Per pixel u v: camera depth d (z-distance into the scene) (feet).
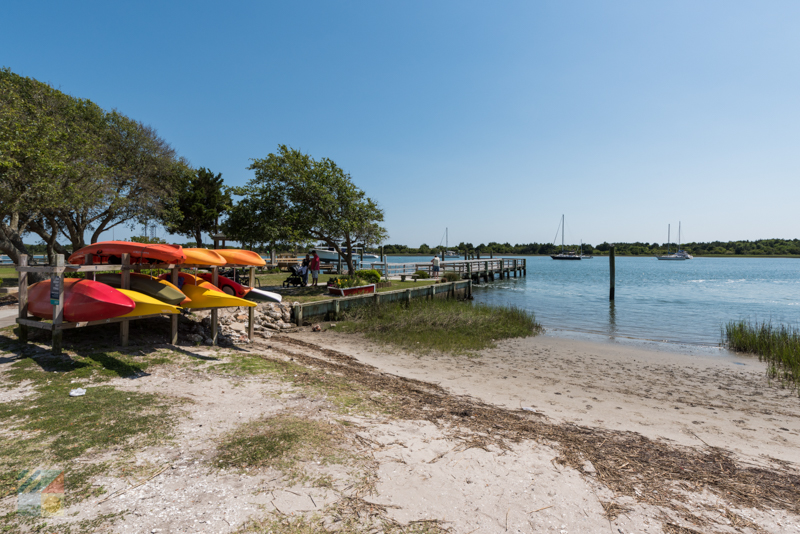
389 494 9.70
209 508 8.63
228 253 28.91
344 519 8.56
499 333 40.50
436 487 10.19
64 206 45.85
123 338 21.61
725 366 30.42
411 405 17.16
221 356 22.49
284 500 9.10
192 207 104.47
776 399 22.49
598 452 13.24
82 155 50.29
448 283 72.79
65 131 46.93
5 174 38.40
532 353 33.27
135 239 78.43
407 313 45.16
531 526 8.73
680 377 27.07
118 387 16.03
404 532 8.25
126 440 11.61
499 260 136.77
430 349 32.55
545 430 15.21
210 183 112.37
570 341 39.40
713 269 230.27
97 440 11.48
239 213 50.44
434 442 13.10
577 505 9.70
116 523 7.97
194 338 25.48
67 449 10.85
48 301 20.94
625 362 31.14
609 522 9.04
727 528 9.07
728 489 11.11
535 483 10.70
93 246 23.39
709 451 14.43
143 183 72.18
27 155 38.93
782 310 63.67
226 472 10.16
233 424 13.23
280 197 50.72
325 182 51.70
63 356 18.98
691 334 44.34
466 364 28.48
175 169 81.61
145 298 21.58
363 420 14.56
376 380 21.48
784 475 12.50
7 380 15.93
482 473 11.12
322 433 12.88
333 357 27.58
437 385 22.33
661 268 243.60
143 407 14.11
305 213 50.72
